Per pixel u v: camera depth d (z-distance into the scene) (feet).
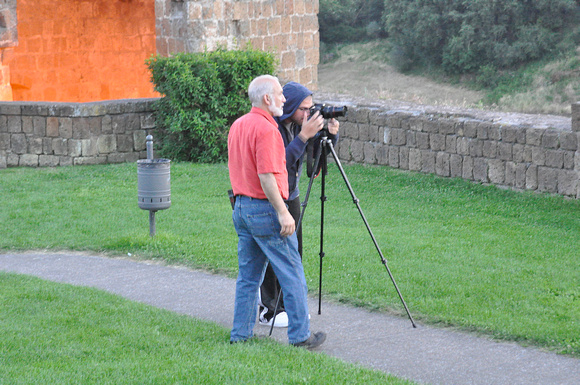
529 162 66.18
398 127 77.87
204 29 98.17
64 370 27.91
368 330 33.86
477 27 330.95
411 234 53.72
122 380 26.81
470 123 70.79
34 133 87.04
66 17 132.67
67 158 86.58
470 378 28.27
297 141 31.89
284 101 30.35
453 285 39.88
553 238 52.31
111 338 31.81
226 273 43.88
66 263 46.93
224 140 88.79
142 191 51.29
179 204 65.26
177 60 87.15
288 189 33.09
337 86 375.86
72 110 85.51
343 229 55.31
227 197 69.15
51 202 65.62
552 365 29.35
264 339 32.32
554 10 319.06
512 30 328.90
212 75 86.63
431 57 354.33
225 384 26.53
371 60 386.73
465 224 57.31
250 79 89.56
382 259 34.24
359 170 79.71
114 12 137.80
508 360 29.96
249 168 29.78
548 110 301.43
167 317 35.09
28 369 27.96
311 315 36.09
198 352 30.14
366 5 414.21
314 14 115.14
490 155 69.41
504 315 34.73
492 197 66.44
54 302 37.17
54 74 133.08
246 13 102.83
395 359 30.32
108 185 74.49
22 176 79.41
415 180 74.08
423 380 28.19
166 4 100.12
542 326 33.09
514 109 308.60
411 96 341.00
